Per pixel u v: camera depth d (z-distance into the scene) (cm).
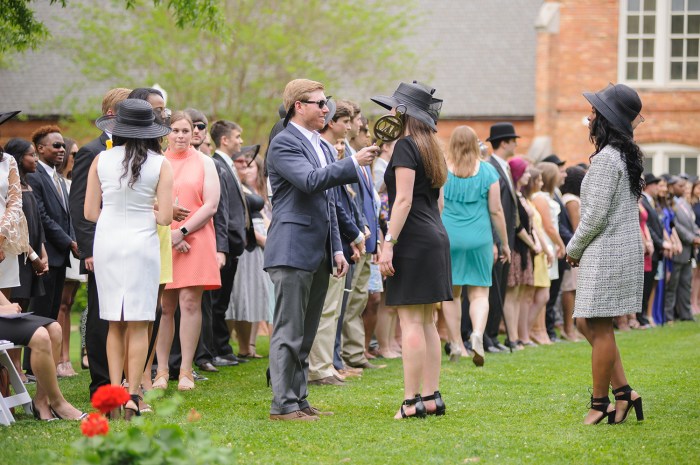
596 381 721
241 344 1191
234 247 1045
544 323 1393
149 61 2802
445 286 735
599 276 702
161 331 902
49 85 3319
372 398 845
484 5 3472
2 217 785
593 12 2908
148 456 442
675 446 645
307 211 722
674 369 1052
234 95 2877
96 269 716
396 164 729
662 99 2878
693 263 2005
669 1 2877
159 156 731
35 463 561
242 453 614
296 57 2833
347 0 2891
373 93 3047
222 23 1465
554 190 1428
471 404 814
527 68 3306
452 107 3228
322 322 938
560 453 624
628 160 705
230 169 1053
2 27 1301
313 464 588
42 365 715
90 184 727
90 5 3123
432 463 592
